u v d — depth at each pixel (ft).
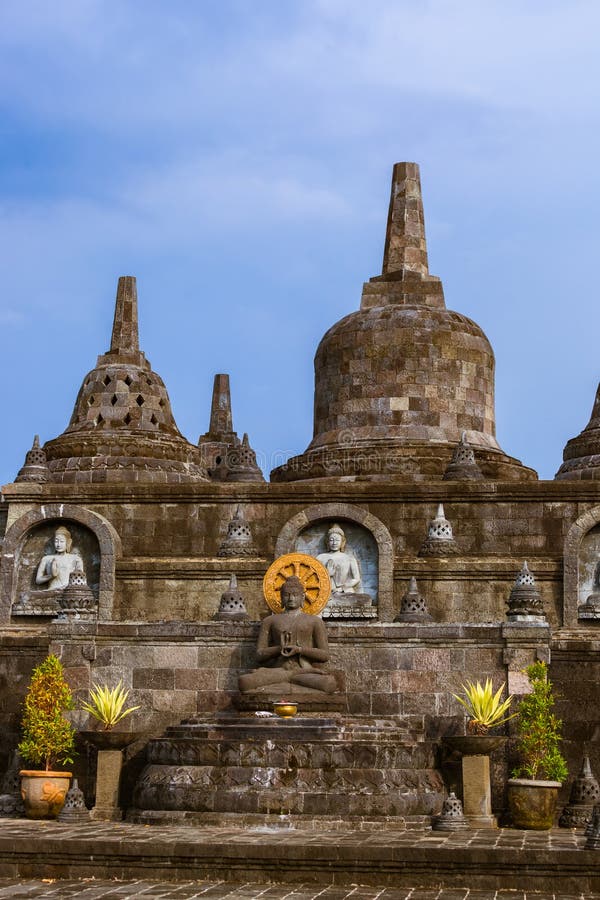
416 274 171.63
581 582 141.69
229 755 107.96
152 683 122.11
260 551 149.38
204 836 97.25
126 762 118.52
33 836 95.66
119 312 172.76
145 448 161.68
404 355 165.07
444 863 88.58
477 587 140.77
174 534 150.71
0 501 153.79
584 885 86.99
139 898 83.10
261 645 119.65
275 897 83.51
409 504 148.05
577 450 163.63
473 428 166.30
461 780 113.29
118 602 145.59
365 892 85.87
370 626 120.47
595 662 120.47
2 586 147.13
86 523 147.54
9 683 129.08
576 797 113.39
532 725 113.39
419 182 175.22
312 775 106.22
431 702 119.03
